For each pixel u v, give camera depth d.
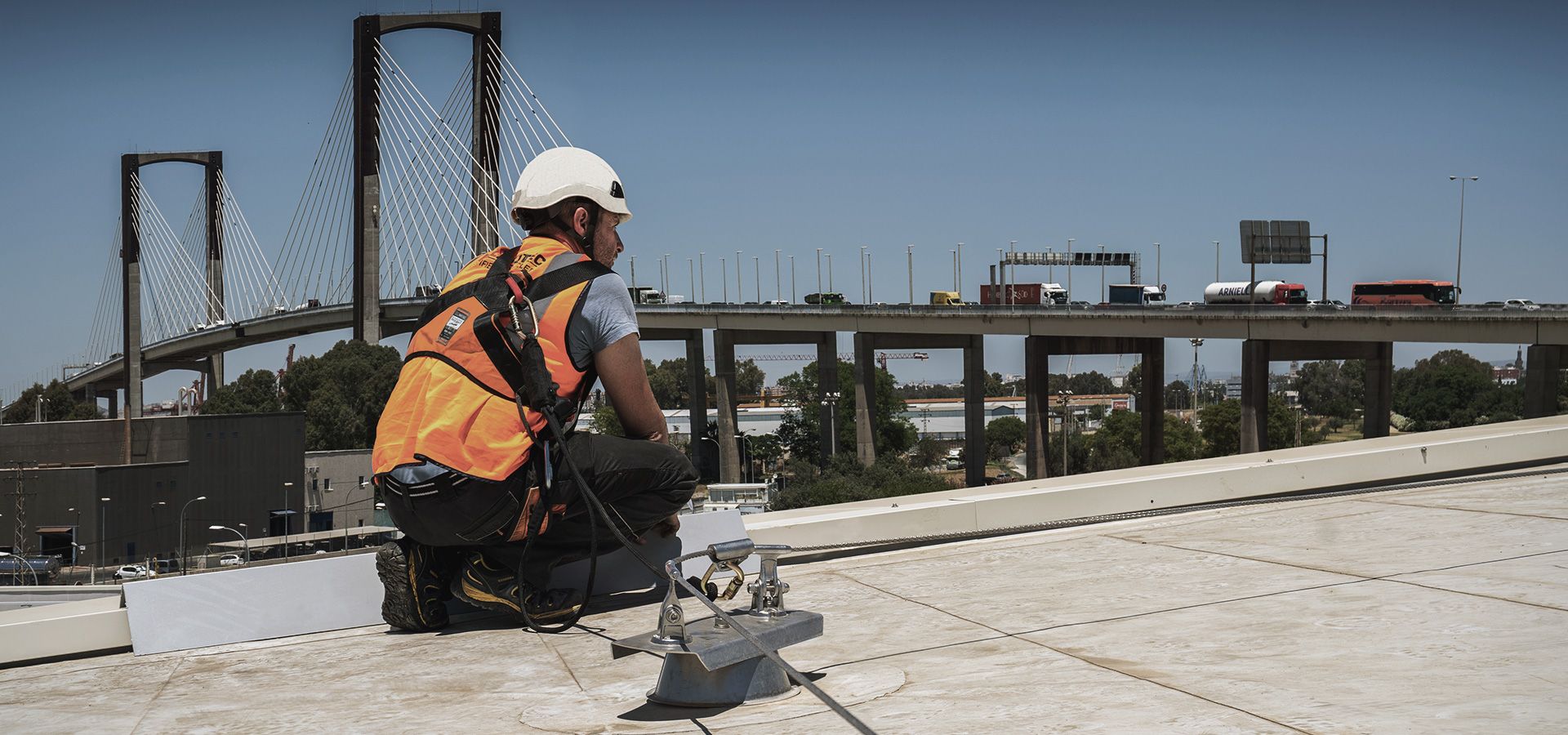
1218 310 63.66
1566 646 2.71
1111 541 4.95
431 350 3.45
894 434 127.44
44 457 64.62
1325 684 2.47
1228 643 2.97
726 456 94.69
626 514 3.70
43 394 135.50
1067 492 5.51
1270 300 62.84
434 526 3.47
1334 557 4.18
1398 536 4.59
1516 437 6.64
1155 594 3.72
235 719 2.80
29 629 3.61
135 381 142.12
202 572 3.85
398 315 116.06
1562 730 2.02
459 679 3.10
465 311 3.43
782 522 4.91
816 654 3.16
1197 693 2.45
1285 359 62.47
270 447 66.56
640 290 101.69
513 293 3.42
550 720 2.60
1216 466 6.34
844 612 3.77
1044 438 76.00
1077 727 2.23
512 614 3.75
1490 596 3.34
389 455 3.43
